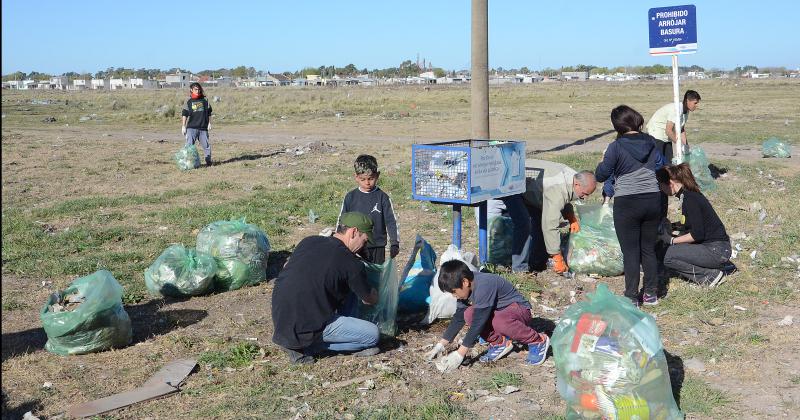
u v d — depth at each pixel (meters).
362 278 5.66
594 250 7.80
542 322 6.51
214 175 15.95
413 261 6.79
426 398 4.95
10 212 11.70
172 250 7.57
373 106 48.12
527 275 7.81
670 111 12.09
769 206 11.05
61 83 171.62
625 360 4.16
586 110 39.28
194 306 7.21
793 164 15.76
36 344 6.14
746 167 15.19
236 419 4.68
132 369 5.57
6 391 5.14
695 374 5.20
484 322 5.38
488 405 4.83
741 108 36.91
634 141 6.60
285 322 5.50
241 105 49.53
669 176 7.26
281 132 27.88
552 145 20.58
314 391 5.10
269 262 8.83
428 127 29.16
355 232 5.83
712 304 6.75
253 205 12.13
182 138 25.75
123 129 30.62
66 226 10.79
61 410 4.86
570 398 4.32
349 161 17.94
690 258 7.19
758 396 4.79
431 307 6.44
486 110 10.52
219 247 7.77
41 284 7.93
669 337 5.95
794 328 5.95
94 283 5.92
